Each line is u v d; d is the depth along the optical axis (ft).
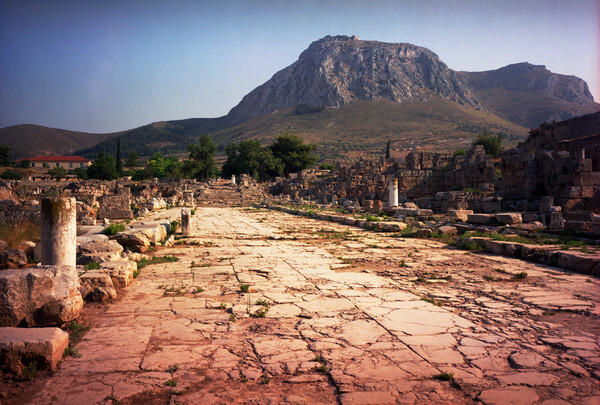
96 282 24.04
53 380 13.65
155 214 95.81
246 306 22.20
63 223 25.82
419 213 76.38
